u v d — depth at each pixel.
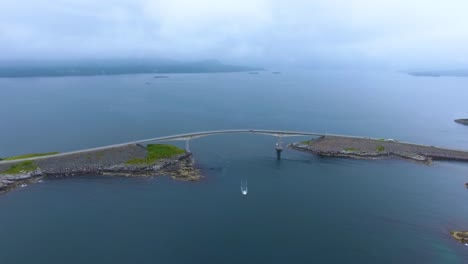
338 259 97.88
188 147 199.00
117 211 124.88
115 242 104.75
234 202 133.38
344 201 135.25
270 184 151.88
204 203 132.25
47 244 103.69
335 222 118.50
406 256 100.06
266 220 119.38
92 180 153.50
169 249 101.50
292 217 121.88
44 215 121.75
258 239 107.38
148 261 95.81
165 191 143.00
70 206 128.75
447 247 104.88
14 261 95.69
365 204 132.88
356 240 107.69
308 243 105.69
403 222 119.31
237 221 118.44
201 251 100.56
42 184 148.88
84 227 113.62
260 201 134.50
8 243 104.19
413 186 151.50
